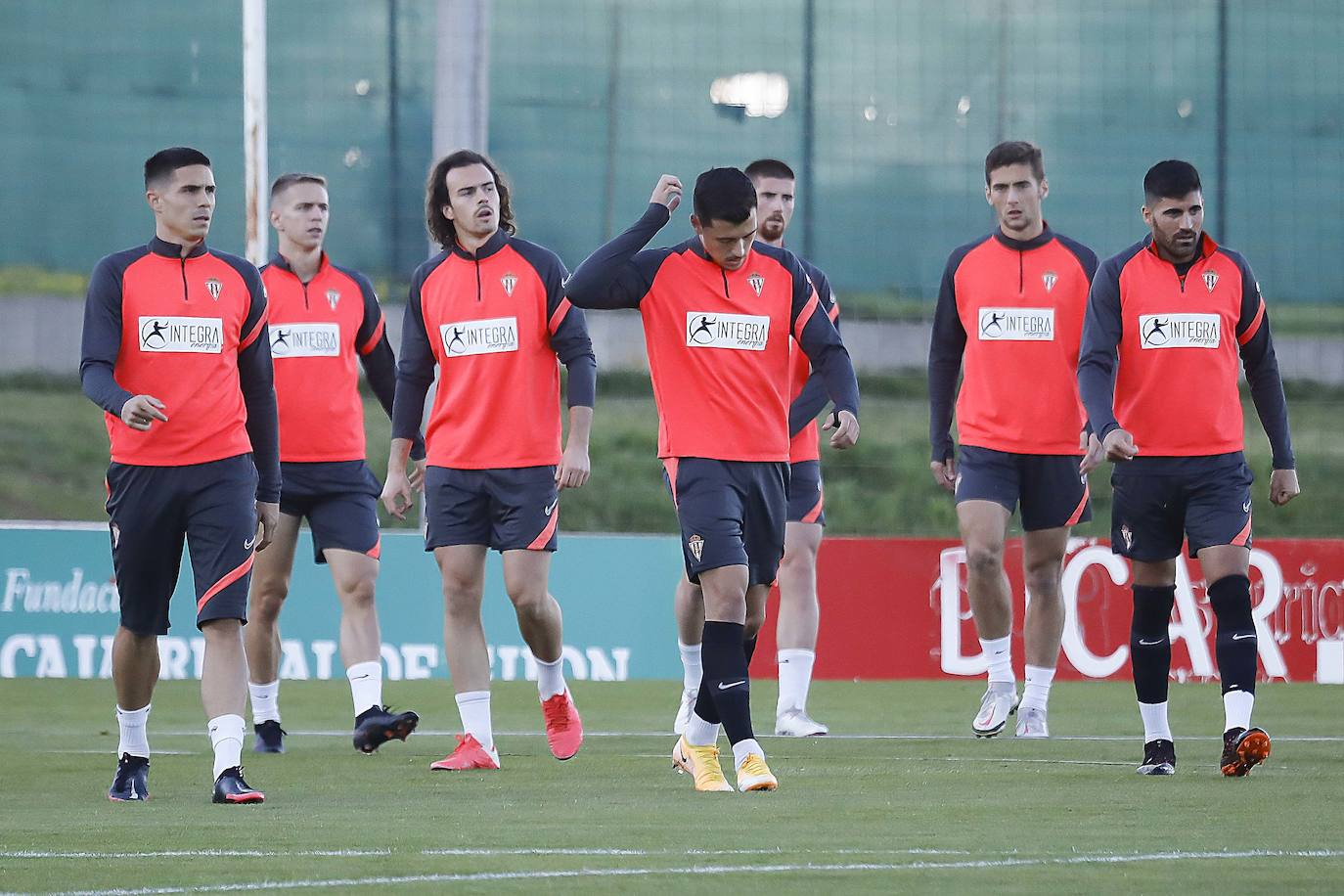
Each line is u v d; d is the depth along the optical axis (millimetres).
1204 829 19641
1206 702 39500
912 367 73062
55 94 87562
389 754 30328
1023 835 19109
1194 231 25203
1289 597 43969
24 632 44500
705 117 78375
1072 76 77500
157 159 22750
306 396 31469
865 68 76750
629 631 45031
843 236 76250
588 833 19281
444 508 27641
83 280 86750
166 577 23109
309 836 19188
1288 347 74500
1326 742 31219
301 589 44625
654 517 65188
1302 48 77500
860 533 64500
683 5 78250
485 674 27625
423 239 77688
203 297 22719
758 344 23266
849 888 15812
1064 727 34625
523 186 78375
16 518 70438
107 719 36500
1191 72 77688
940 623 44938
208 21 86812
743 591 23109
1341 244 77500
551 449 27656
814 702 40031
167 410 22453
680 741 24953
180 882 16219
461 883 16094
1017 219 32750
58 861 17500
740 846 18344
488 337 27344
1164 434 25375
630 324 71938
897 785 24141
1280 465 26719
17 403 80250
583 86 78500
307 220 31938
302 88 80375
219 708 22703
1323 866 17047
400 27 80688
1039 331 32625
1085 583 44312
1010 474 32750
